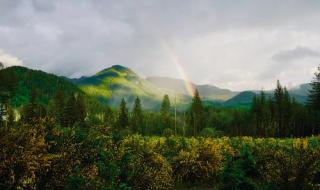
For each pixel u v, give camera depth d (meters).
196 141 27.47
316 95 77.50
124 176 13.30
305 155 12.79
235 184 13.70
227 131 97.06
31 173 9.04
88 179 10.40
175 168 19.59
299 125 80.44
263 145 28.23
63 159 10.34
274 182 12.94
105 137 13.90
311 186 12.42
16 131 9.71
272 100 92.06
